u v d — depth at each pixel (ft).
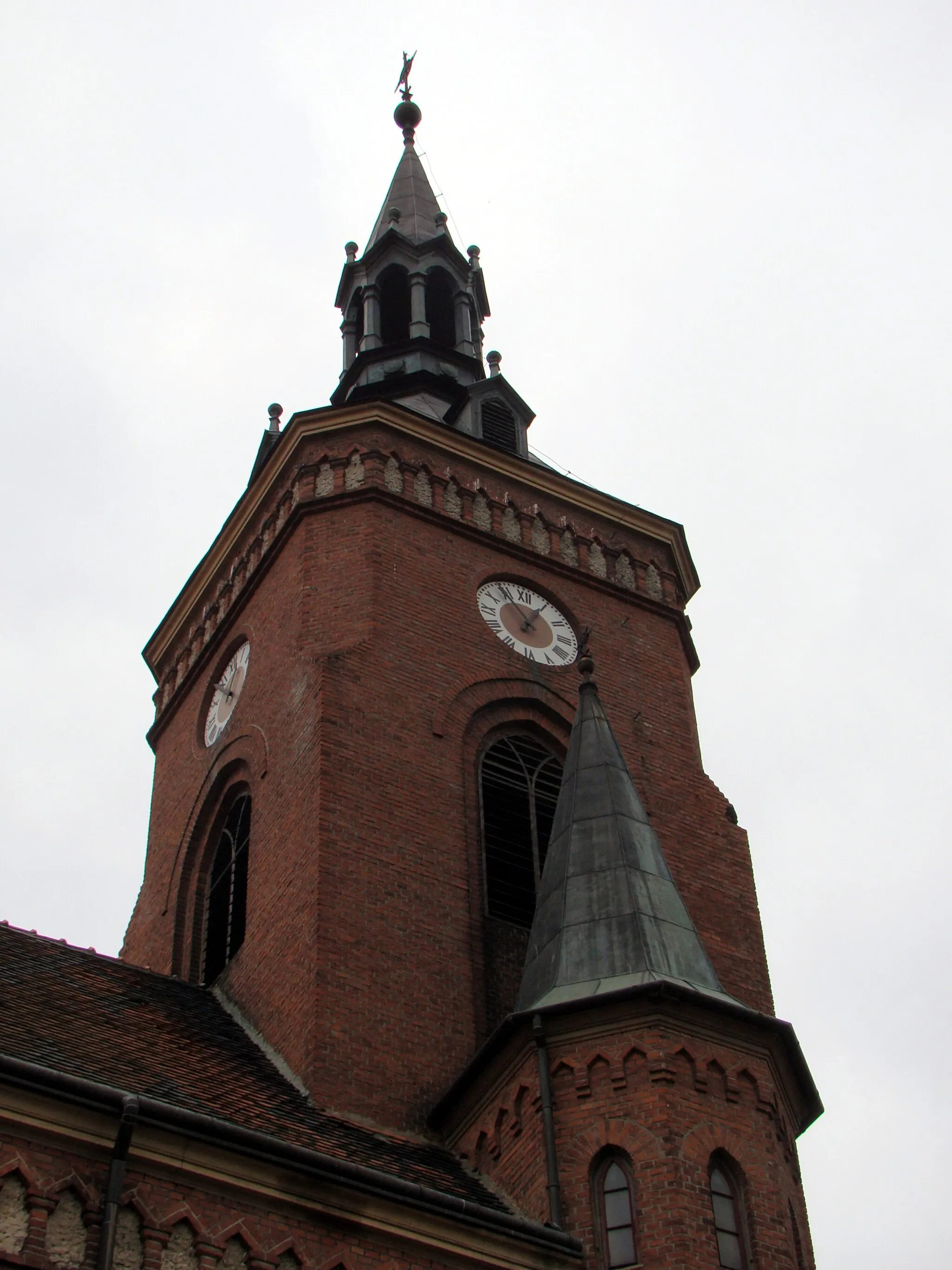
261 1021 104.37
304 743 115.14
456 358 163.63
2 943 103.24
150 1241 73.67
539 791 121.60
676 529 146.82
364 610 123.24
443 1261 80.59
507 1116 92.17
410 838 110.42
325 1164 79.82
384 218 179.42
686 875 119.14
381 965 102.53
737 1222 86.12
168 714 143.84
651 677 134.00
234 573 140.46
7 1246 70.03
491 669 125.08
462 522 134.10
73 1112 74.79
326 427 136.98
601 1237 84.64
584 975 94.32
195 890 126.21
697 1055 90.63
